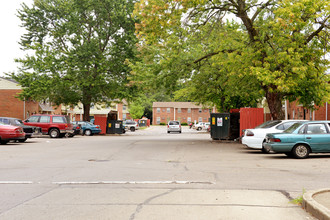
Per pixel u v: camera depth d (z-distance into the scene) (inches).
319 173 387.2
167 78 934.4
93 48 1467.8
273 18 751.1
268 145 554.9
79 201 253.9
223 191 287.9
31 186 313.1
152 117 4414.4
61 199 260.5
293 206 238.1
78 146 800.9
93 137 1288.1
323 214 198.8
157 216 213.3
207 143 927.0
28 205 242.1
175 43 821.9
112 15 1508.4
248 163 486.0
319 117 1389.0
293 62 672.4
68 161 510.0
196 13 789.2
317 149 542.0
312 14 670.5
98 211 225.3
